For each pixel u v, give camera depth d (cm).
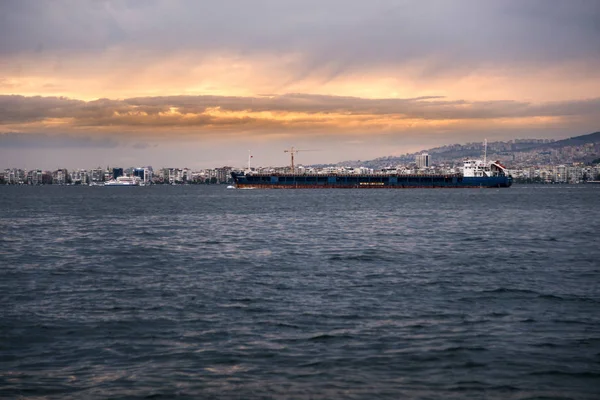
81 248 7825
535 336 3253
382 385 2567
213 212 16738
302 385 2572
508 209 17500
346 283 4938
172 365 2825
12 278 5347
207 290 4653
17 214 16175
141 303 4172
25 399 2447
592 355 2923
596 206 19350
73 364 2850
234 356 2941
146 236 9538
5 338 3275
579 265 5994
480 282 4962
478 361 2845
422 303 4112
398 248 7619
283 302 4162
